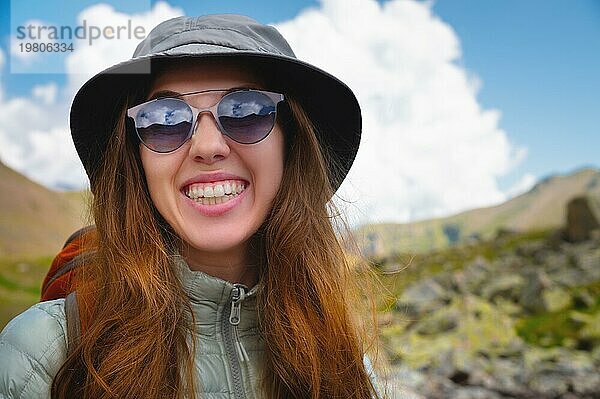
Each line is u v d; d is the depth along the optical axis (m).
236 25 0.59
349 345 0.61
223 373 0.56
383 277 0.77
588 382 2.36
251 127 0.56
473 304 3.08
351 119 0.66
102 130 0.62
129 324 0.54
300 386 0.59
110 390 0.52
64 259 0.63
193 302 0.57
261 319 0.59
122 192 0.59
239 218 0.57
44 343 0.52
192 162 0.55
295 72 0.62
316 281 0.61
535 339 2.95
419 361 2.36
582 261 4.22
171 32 0.58
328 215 0.64
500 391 2.28
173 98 0.56
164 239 0.58
